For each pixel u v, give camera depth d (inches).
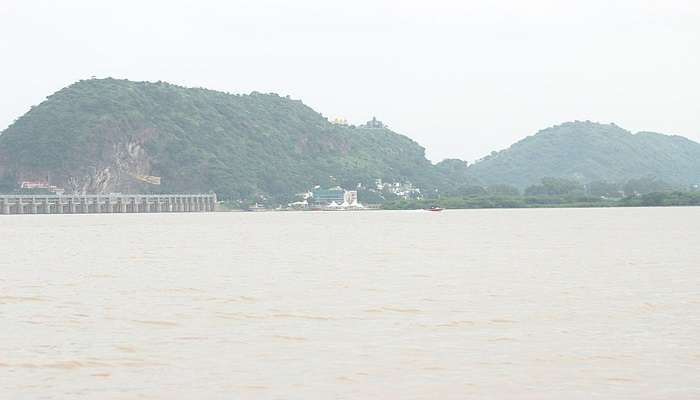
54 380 1125.1
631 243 3900.1
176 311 1706.4
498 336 1406.3
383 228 6200.8
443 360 1227.2
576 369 1168.8
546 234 4916.3
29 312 1697.8
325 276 2427.4
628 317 1592.0
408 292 2017.7
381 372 1159.0
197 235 5152.6
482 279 2311.8
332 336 1414.9
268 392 1064.2
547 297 1900.8
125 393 1065.5
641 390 1064.8
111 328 1503.4
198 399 1038.4
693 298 1849.2
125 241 4439.0
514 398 1038.4
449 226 6481.3
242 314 1660.9
